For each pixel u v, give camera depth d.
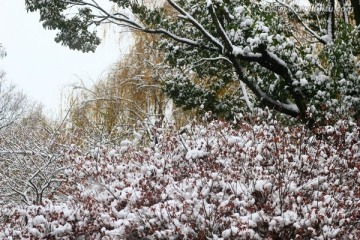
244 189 7.24
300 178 7.80
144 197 7.73
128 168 8.89
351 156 8.25
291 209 6.88
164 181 8.17
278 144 8.38
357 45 11.16
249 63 12.92
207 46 13.02
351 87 10.89
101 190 8.85
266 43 11.31
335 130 8.98
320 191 7.38
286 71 11.63
